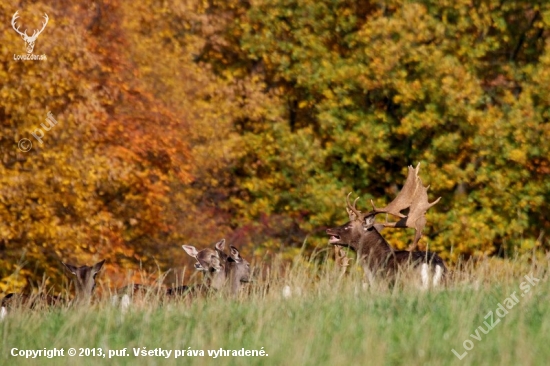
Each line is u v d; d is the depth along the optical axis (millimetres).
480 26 77312
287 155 75938
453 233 72812
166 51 74000
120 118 65375
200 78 74500
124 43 70188
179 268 67812
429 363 25312
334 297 34156
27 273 57344
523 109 74625
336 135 76812
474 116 73062
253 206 77750
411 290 35281
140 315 33094
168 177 67438
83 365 26859
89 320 32438
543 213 76688
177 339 28719
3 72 55312
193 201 74750
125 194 63875
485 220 74875
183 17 78438
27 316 32906
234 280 43094
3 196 56188
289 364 25312
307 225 76562
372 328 28469
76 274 44625
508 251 75312
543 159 77250
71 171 56344
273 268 42125
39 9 57969
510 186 76000
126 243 67625
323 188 76375
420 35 74688
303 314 31578
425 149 78000
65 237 56969
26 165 57469
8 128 57344
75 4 64312
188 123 72375
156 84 72250
